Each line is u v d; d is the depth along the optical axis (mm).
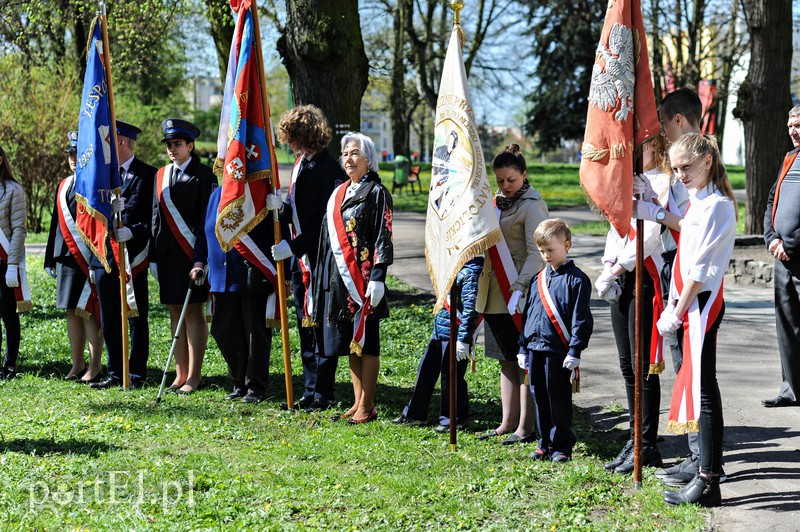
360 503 4281
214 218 6316
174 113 28484
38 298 10938
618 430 5598
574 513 4137
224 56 15461
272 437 5488
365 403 5867
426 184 33031
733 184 33062
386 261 5629
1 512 4051
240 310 6480
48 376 7262
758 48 13820
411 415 5828
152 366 7543
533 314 5031
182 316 6398
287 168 36719
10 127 18609
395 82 35594
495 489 4473
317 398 6211
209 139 45469
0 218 7023
